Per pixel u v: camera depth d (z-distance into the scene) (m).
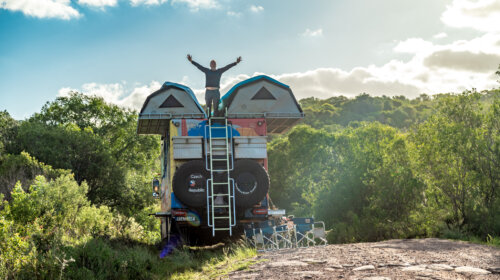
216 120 11.34
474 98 13.72
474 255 7.33
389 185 13.09
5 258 7.14
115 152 36.25
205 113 11.45
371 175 14.24
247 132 11.20
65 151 20.55
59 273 7.02
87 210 11.73
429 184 13.17
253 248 9.88
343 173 15.11
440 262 6.64
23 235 8.76
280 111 11.60
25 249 7.46
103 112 39.22
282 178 27.20
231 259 8.71
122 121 39.16
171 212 10.75
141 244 12.77
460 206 12.66
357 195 14.14
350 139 16.78
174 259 9.77
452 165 12.95
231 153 10.78
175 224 11.00
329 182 16.36
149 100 11.41
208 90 12.09
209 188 10.48
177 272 8.27
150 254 10.05
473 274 5.73
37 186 10.48
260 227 10.19
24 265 7.13
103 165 20.83
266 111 11.55
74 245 8.56
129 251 9.34
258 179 10.62
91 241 9.08
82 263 7.66
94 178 20.41
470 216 11.84
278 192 27.31
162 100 11.41
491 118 12.96
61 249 7.98
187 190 10.34
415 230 11.98
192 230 11.08
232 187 10.50
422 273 5.81
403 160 14.28
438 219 12.33
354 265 6.55
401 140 14.71
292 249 9.27
